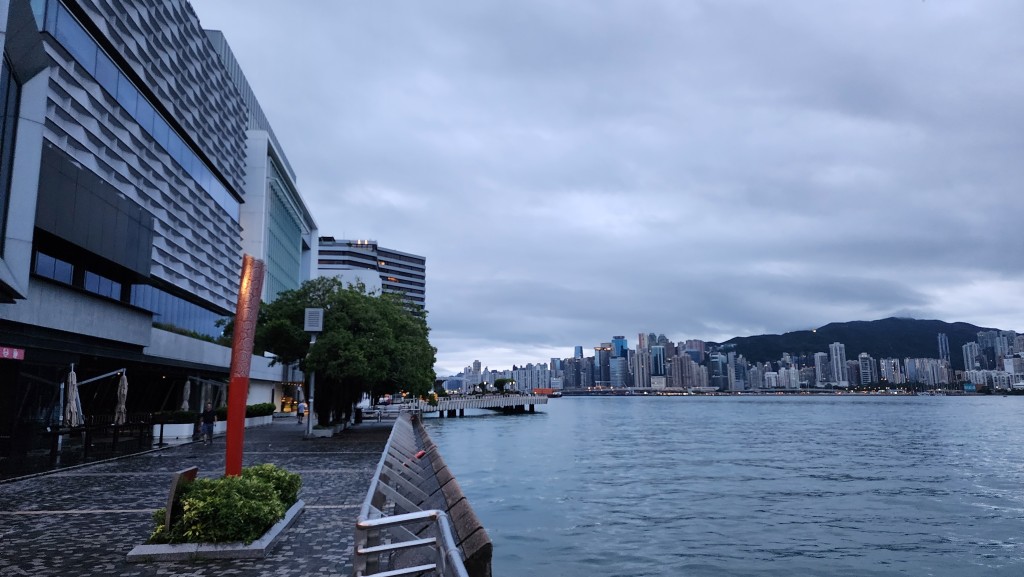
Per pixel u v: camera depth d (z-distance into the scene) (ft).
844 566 60.75
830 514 85.66
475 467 134.21
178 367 135.33
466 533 24.59
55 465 64.90
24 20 52.24
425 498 39.52
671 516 81.56
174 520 29.66
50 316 82.12
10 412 71.87
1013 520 83.30
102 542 31.71
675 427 309.63
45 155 82.89
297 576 25.66
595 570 55.98
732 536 70.85
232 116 222.07
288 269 331.77
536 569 55.83
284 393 266.98
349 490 48.88
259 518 29.84
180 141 166.71
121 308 103.45
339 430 128.16
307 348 123.65
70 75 106.73
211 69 195.83
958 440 226.99
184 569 26.71
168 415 106.93
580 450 177.47
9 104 53.88
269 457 75.31
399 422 75.41
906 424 342.44
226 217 215.51
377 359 118.21
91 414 113.60
